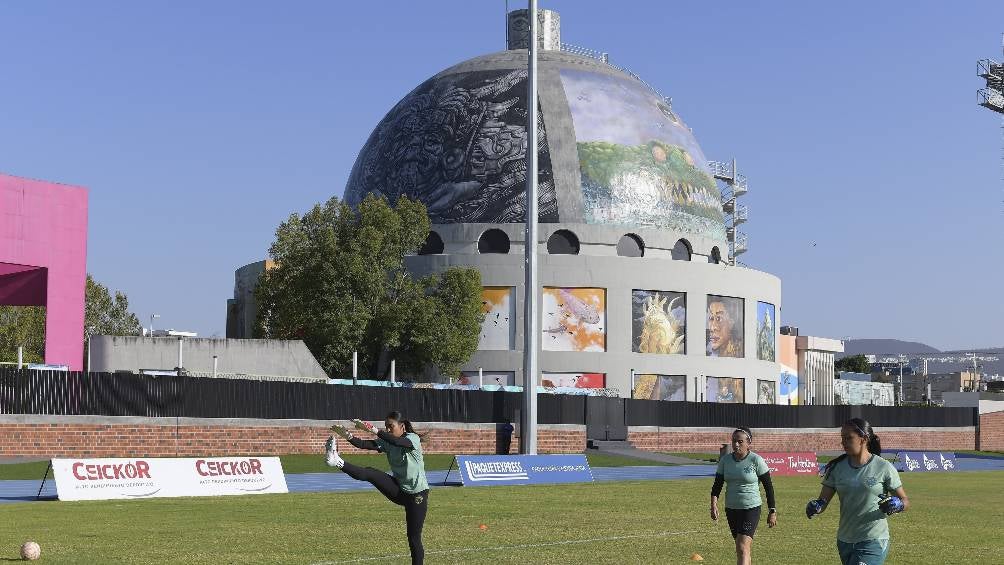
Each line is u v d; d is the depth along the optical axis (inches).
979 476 2436.0
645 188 4165.8
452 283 3617.1
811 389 5994.1
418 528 690.8
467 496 1508.4
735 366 4175.7
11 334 3949.3
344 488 1637.6
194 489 1435.8
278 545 882.8
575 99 4227.4
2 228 2423.7
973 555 901.8
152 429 2070.6
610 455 2819.9
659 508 1323.8
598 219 4060.0
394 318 3405.5
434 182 4128.9
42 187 2500.0
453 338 3491.6
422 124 4247.0
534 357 2282.2
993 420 4318.4
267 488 1507.1
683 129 4500.5
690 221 4247.0
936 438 4119.1
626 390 3914.9
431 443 2546.8
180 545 876.0
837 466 541.0
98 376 2016.5
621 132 4229.8
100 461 1362.0
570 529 1048.2
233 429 2191.2
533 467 1913.1
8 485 1581.0
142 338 2596.0
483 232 4008.4
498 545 909.2
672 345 4025.6
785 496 1619.1
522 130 4116.6
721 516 1208.8
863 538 529.3
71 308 2539.4
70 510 1184.2
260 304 3538.4
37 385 1947.6
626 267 3961.6
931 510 1397.6
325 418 2361.0
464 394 2635.3
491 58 4402.1
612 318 3932.1
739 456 700.0
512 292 3909.9
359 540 925.8
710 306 4133.9
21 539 906.1
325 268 3368.6
